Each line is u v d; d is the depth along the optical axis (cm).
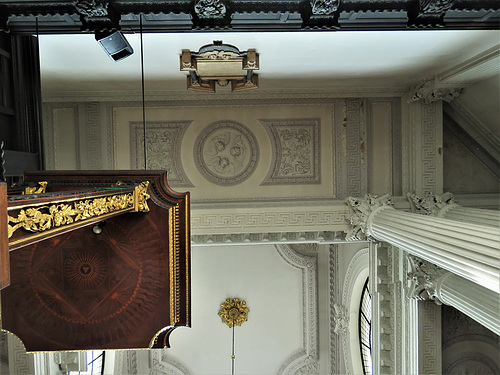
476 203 809
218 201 815
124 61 647
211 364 1112
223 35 556
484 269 367
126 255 374
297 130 822
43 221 175
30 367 673
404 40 578
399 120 824
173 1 468
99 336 375
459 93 733
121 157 806
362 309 948
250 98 809
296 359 1106
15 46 482
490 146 806
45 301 370
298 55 639
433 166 784
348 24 505
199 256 1110
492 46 593
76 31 489
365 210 747
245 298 1112
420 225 542
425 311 669
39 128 488
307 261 1102
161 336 399
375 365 780
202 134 816
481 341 685
